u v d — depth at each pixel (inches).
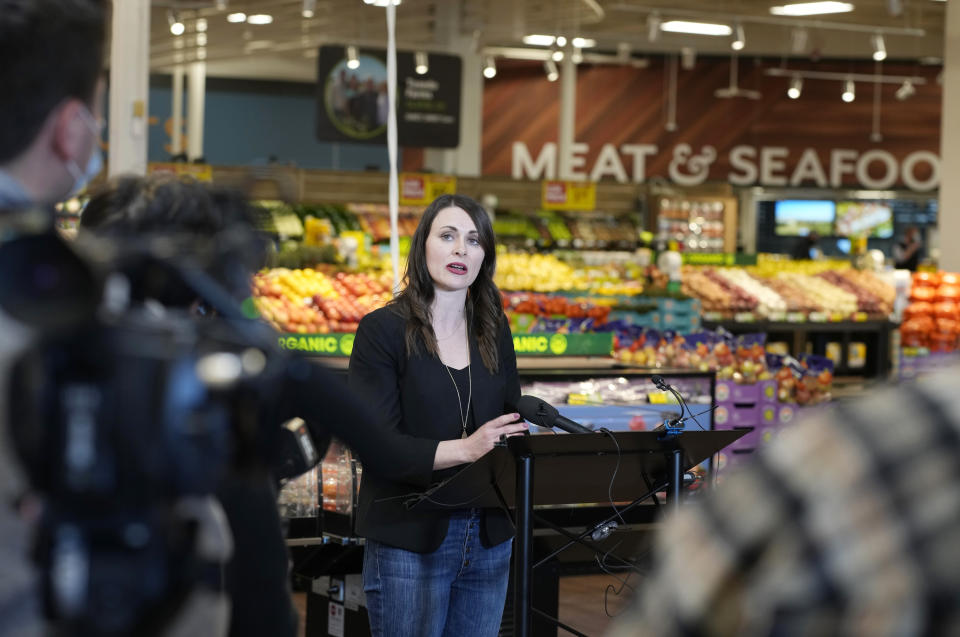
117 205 58.1
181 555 32.5
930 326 344.2
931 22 605.0
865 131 783.1
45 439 29.6
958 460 25.2
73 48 38.1
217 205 57.2
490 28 581.3
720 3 543.5
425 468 107.7
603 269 415.5
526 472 104.8
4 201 37.6
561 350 215.3
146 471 29.9
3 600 34.8
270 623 58.9
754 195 794.2
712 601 26.5
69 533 30.4
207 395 30.8
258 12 527.8
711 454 115.6
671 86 790.5
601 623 191.3
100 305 29.7
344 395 63.2
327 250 301.4
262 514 58.6
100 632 30.4
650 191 570.9
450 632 120.2
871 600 24.7
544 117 793.6
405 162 859.4
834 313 442.6
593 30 624.4
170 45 633.6
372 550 116.6
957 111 352.5
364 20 557.0
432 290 119.2
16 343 34.4
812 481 25.9
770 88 786.2
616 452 109.6
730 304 427.2
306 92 877.8
